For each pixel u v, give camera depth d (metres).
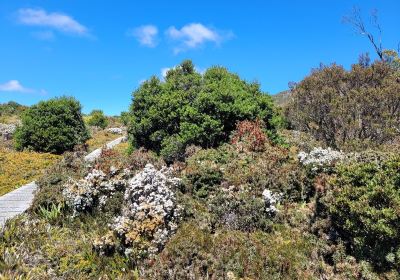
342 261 7.37
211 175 10.52
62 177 11.49
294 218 9.02
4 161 17.55
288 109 16.56
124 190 10.27
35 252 7.99
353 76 15.44
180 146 13.78
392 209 6.89
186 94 15.23
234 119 14.78
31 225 9.12
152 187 9.07
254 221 8.88
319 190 9.00
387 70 15.48
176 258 7.36
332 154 10.40
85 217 9.62
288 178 10.16
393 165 7.67
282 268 7.36
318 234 8.30
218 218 9.05
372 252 7.15
